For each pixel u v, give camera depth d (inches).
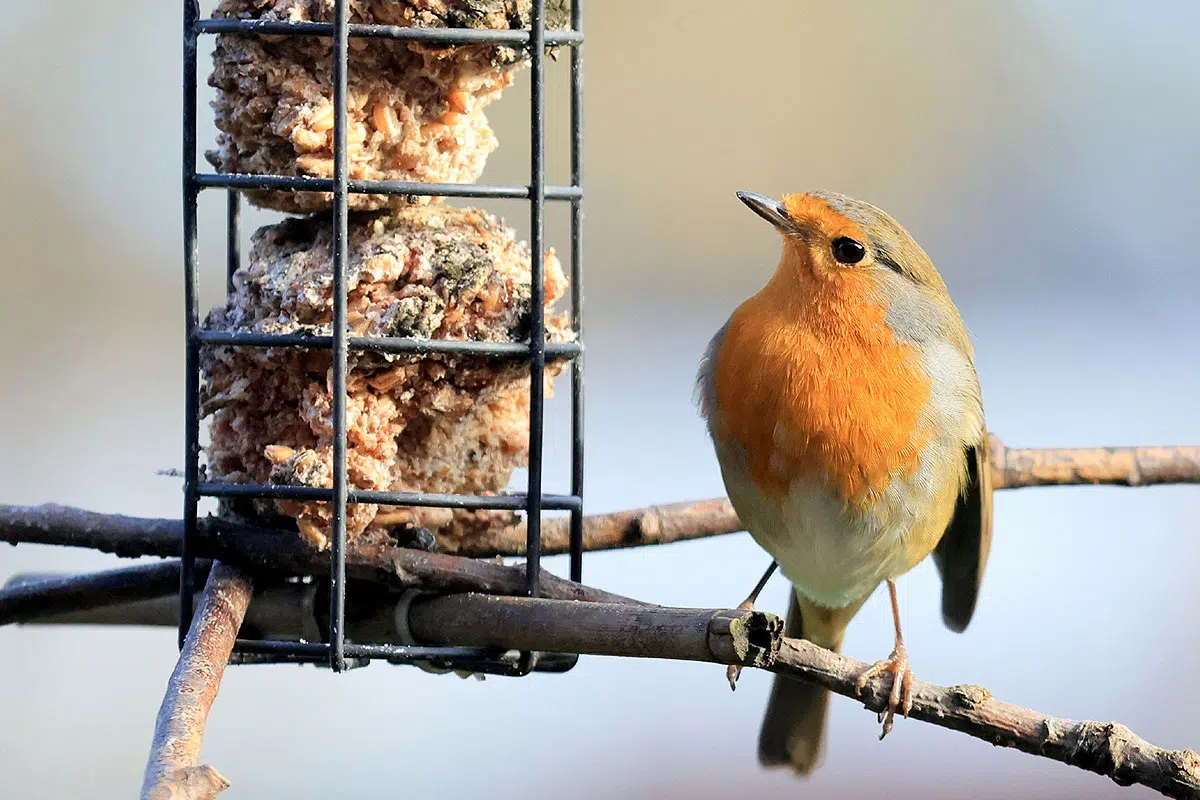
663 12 644.7
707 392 359.9
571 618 269.6
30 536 295.1
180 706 225.6
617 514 358.3
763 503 347.9
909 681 269.0
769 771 422.0
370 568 287.3
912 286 346.0
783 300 345.7
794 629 410.0
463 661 291.7
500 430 306.7
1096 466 391.5
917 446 338.6
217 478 301.1
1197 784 243.6
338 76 277.6
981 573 390.3
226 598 277.6
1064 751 251.9
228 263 333.1
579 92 306.8
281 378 294.4
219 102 293.3
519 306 292.2
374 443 287.3
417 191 283.3
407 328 282.5
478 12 284.8
